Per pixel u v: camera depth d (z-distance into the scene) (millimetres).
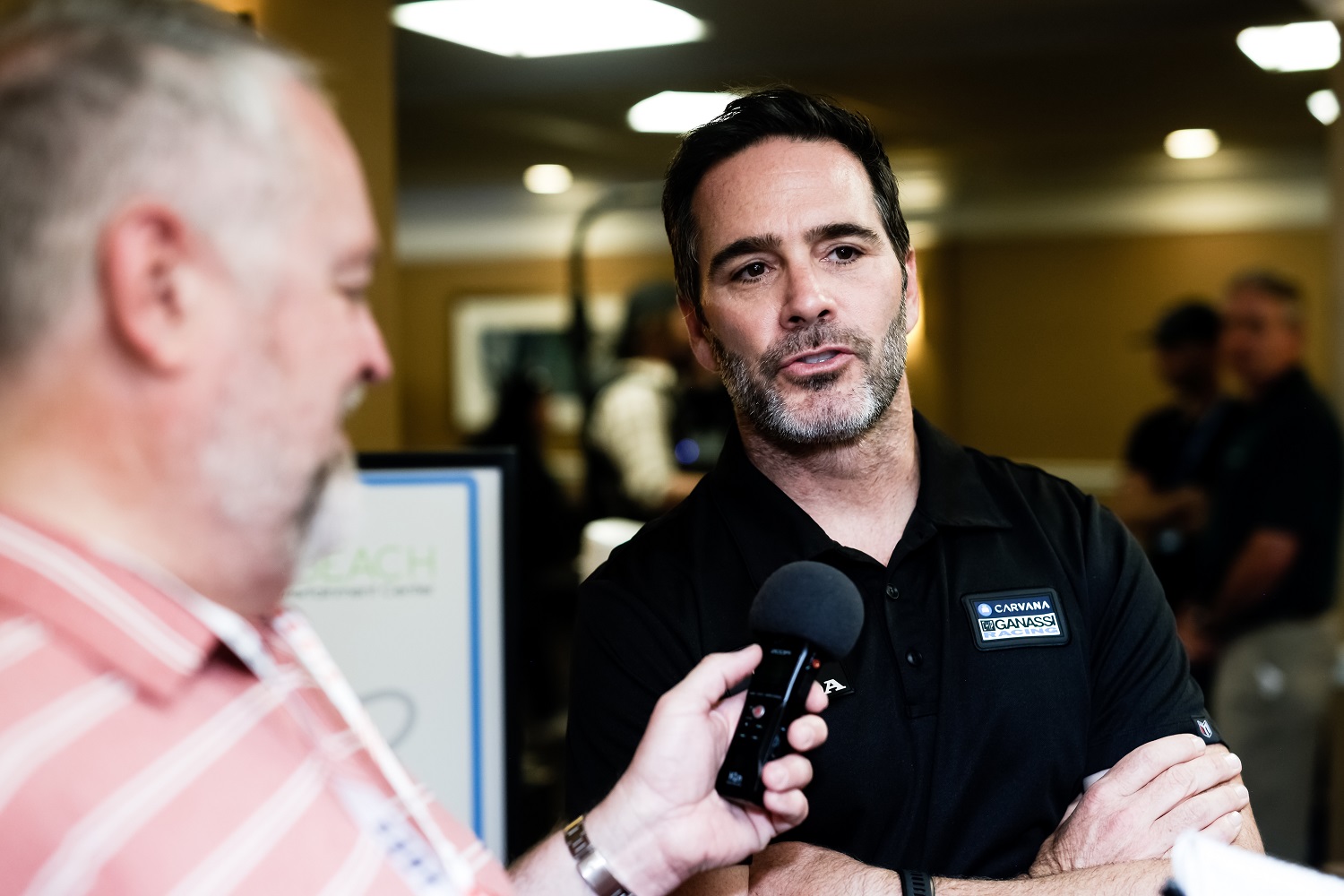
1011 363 9648
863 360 1384
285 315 746
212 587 763
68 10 716
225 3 2514
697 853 1112
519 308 10852
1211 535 3775
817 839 1358
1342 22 3521
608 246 10562
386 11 2939
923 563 1426
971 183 9102
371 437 2893
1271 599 3602
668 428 5289
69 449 699
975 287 9719
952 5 4523
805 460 1415
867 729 1344
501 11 4367
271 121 740
